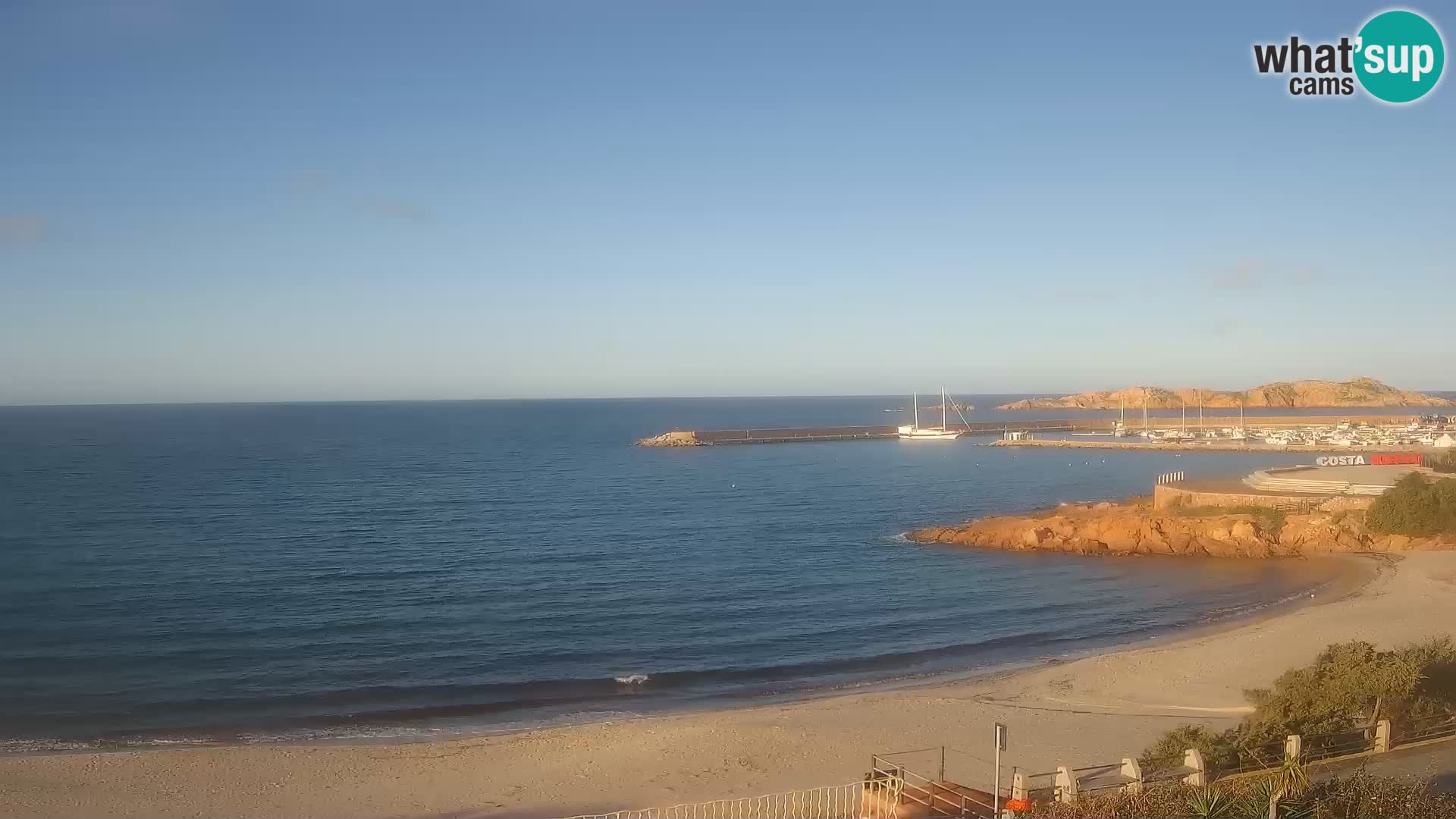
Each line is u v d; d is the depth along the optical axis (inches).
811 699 1338.6
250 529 2928.2
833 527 3095.5
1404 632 1526.8
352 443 7416.3
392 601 1958.7
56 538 2706.7
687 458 6131.9
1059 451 6569.9
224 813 908.0
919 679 1439.5
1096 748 1046.4
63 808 909.8
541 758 1056.2
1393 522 2442.2
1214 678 1322.6
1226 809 639.1
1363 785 652.7
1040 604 1967.3
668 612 1884.8
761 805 898.7
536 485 4394.7
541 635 1694.1
